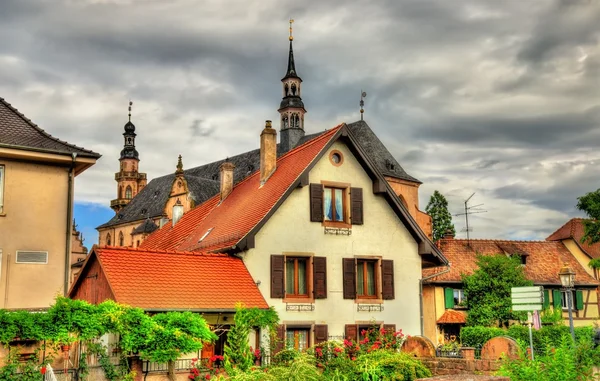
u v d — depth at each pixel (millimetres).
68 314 16750
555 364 11930
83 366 16766
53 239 21609
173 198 72938
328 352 18953
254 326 22562
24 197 21391
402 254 27359
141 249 22641
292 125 78750
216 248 25531
